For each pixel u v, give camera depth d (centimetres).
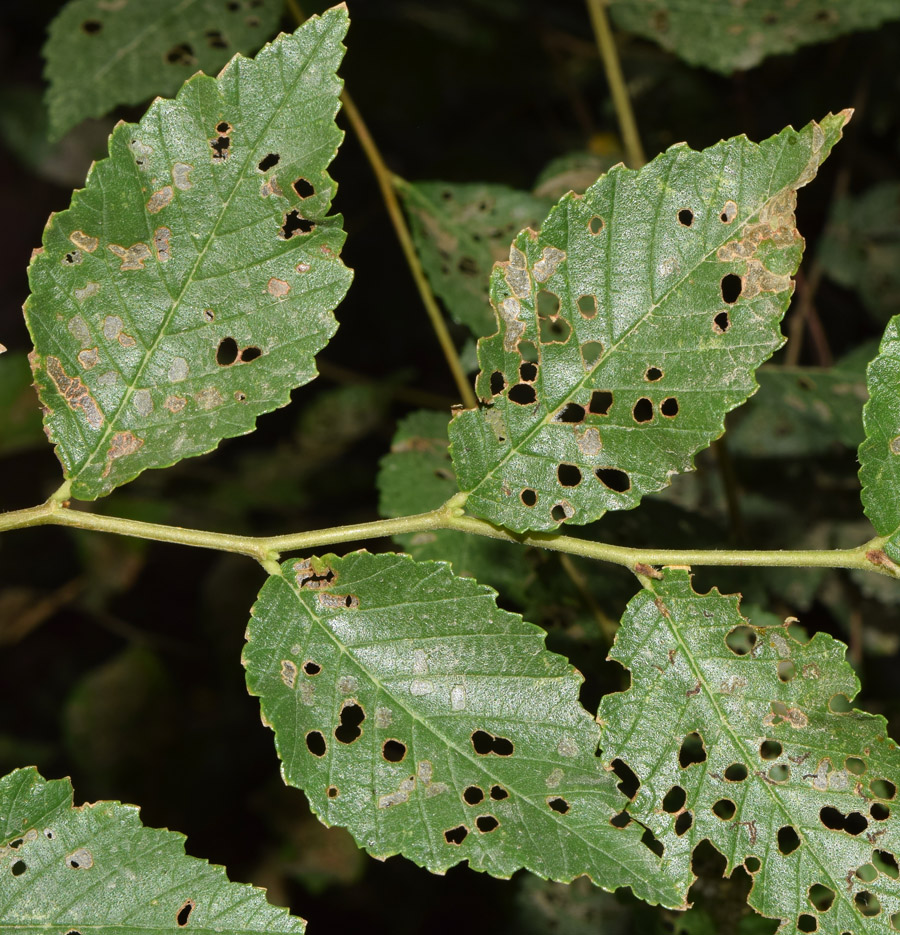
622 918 38
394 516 36
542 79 55
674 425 31
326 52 31
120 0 39
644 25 40
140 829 31
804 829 31
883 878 30
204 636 69
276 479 62
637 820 31
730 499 38
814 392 39
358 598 31
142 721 64
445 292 37
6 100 67
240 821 63
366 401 61
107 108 38
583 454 31
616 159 40
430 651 31
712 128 51
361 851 58
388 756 30
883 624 42
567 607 36
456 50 54
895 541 31
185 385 31
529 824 30
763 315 31
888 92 50
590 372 31
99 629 77
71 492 31
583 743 30
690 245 31
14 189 94
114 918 30
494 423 31
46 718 74
